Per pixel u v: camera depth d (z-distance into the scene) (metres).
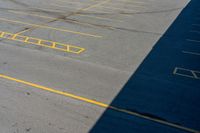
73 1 27.59
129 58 13.56
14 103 8.92
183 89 10.62
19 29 17.20
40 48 14.19
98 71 11.79
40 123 7.96
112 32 17.91
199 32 19.03
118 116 8.57
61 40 15.61
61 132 7.61
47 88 10.06
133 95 9.95
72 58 13.09
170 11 25.62
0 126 7.71
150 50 14.91
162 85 10.85
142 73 11.88
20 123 7.90
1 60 12.31
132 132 7.83
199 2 30.38
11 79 10.61
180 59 13.82
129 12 24.27
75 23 19.48
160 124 8.29
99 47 14.89
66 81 10.70
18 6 23.72
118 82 10.90
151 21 21.53
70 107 8.90
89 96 9.69
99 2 27.89
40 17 20.50
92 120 8.27
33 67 11.79
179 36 17.91
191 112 9.03
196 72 12.30
